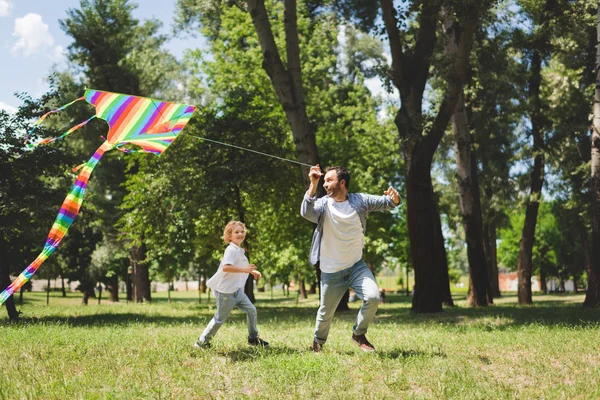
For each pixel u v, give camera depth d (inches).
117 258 1717.5
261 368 248.5
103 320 639.1
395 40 698.8
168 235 983.6
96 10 1414.9
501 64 930.7
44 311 884.0
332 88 1413.6
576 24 846.5
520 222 2532.0
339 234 272.7
